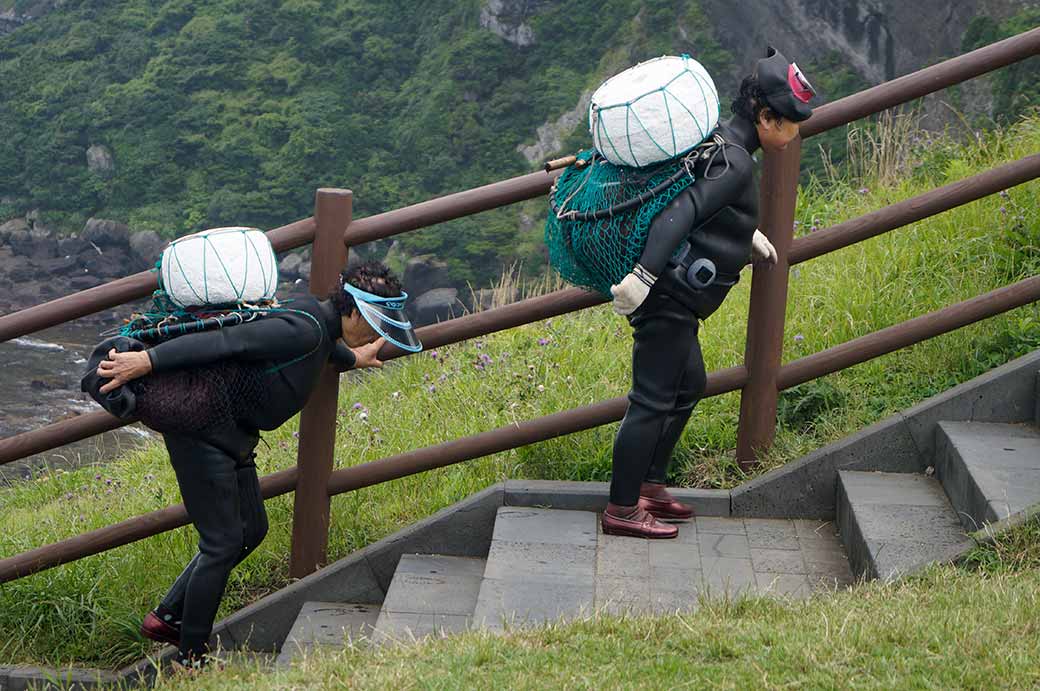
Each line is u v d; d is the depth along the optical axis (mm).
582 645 6172
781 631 6078
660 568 7934
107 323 113438
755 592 7426
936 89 8688
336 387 9141
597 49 158000
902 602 6297
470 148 160625
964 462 7926
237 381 7586
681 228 7367
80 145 180250
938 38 120812
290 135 170000
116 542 9414
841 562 8141
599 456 9805
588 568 7895
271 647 9102
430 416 12328
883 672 5500
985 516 7348
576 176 7910
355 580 9094
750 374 9180
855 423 9570
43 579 9914
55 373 95062
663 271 7699
